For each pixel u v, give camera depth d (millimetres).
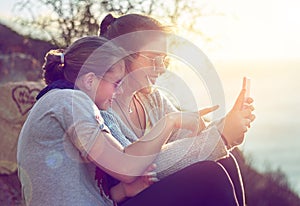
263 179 7926
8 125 5984
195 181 2631
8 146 6023
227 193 2605
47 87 2770
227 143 2789
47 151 2648
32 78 7301
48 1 6270
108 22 3268
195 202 2625
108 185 2742
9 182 5922
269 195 7734
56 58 2791
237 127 2791
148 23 3084
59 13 6289
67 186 2631
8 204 5695
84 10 6176
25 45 7652
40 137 2660
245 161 7387
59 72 2793
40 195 2650
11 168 5996
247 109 2822
